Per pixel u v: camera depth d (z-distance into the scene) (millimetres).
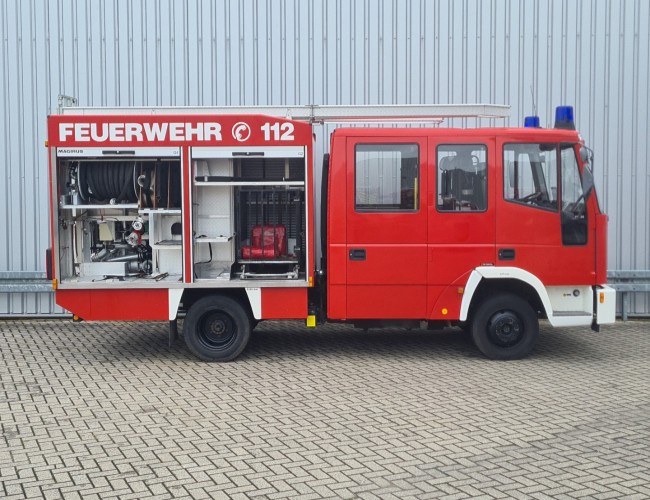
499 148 8047
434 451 5406
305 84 10906
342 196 8078
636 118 10945
